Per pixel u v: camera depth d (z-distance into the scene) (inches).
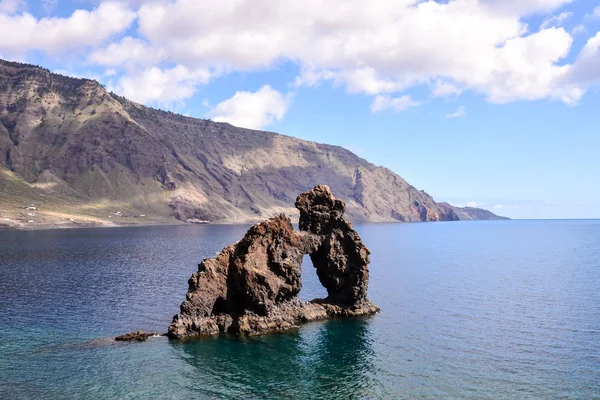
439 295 4037.9
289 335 2849.4
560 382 2145.7
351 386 2124.8
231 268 3034.0
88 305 3619.6
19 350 2559.1
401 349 2603.3
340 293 3454.7
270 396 2026.3
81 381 2158.0
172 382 2158.0
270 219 3213.6
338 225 3474.4
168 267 5812.0
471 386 2114.9
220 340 2738.7
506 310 3454.7
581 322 3093.0
